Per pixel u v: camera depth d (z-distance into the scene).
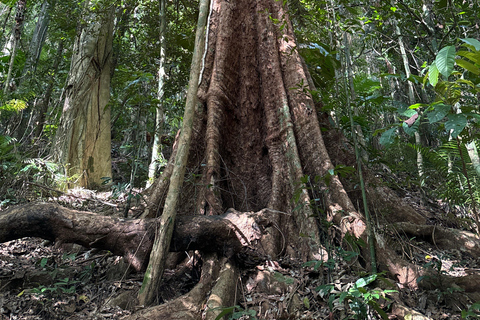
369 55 10.45
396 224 4.54
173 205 3.31
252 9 5.87
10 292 3.30
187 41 8.31
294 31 6.14
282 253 4.02
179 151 3.45
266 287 3.37
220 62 5.36
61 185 6.14
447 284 3.21
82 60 7.85
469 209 5.17
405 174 7.27
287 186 4.58
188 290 3.52
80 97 7.66
